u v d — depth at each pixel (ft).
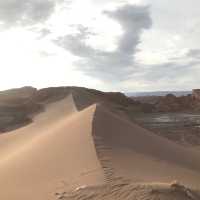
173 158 64.18
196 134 144.36
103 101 221.05
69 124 81.35
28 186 41.98
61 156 51.72
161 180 39.24
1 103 214.69
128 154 52.90
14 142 100.37
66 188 37.17
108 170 40.83
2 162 65.46
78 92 225.76
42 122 142.00
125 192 31.27
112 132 68.74
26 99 231.91
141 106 249.34
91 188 34.60
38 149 62.80
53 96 225.56
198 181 45.27
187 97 290.15
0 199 38.50
